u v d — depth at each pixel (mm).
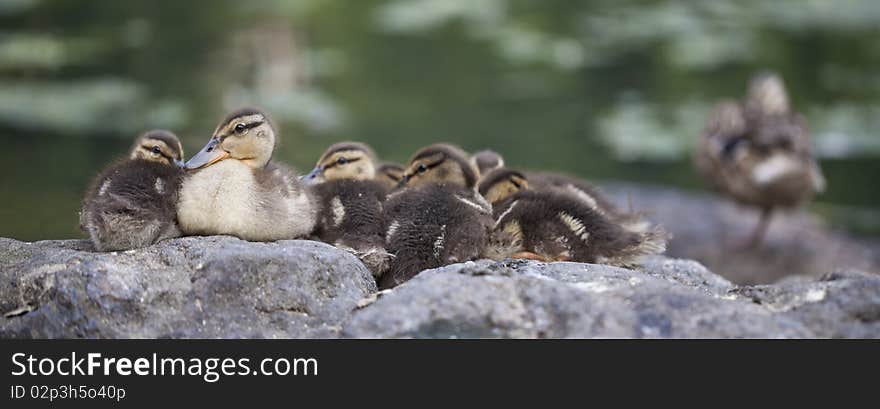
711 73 27828
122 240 8164
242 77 25422
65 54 26281
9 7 30109
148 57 26484
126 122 21469
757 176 16797
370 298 7941
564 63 28375
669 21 32594
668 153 22609
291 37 29391
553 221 9250
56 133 20562
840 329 7457
